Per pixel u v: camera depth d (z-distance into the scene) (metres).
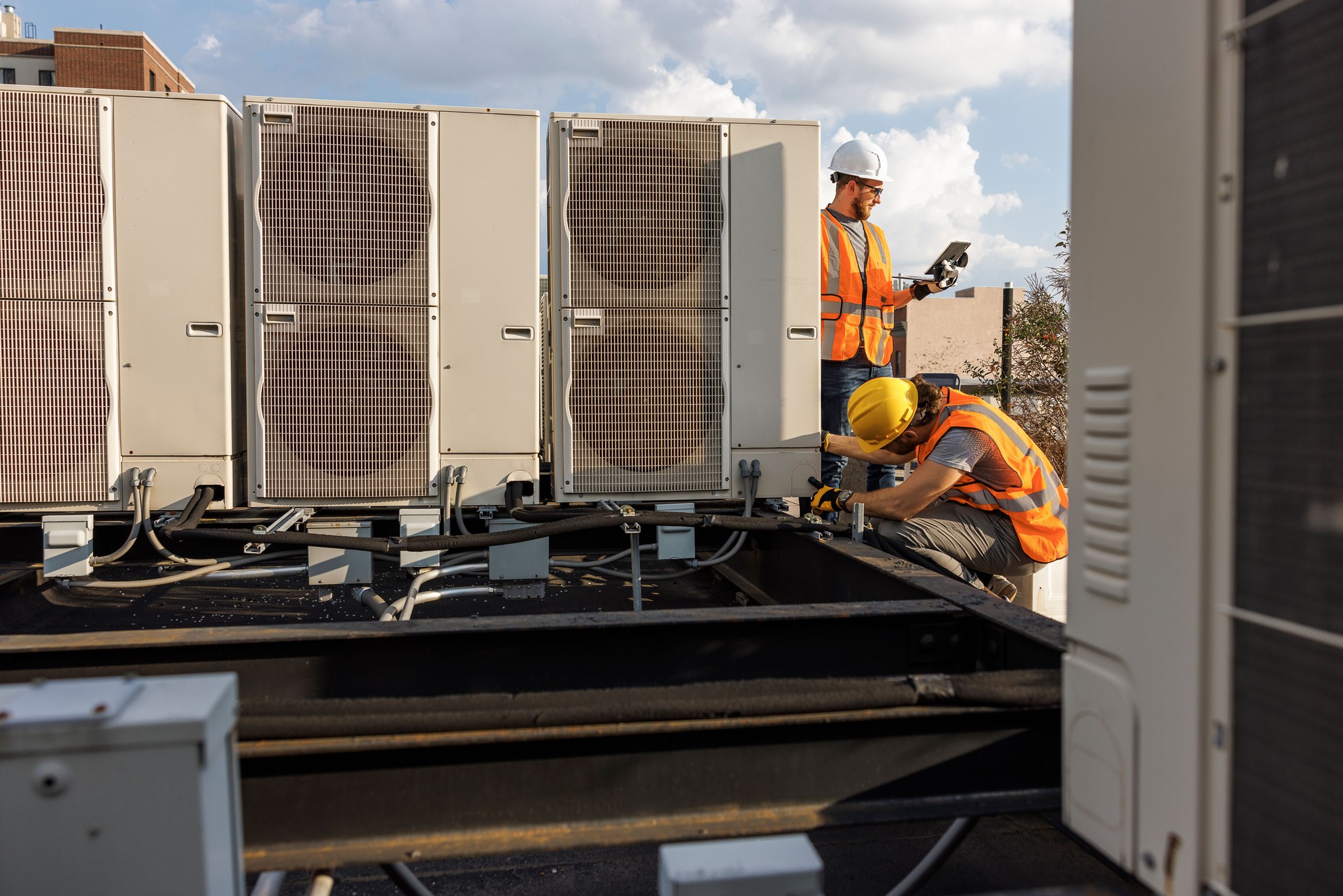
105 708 1.06
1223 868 1.16
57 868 1.07
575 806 1.68
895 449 4.27
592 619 2.21
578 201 3.82
